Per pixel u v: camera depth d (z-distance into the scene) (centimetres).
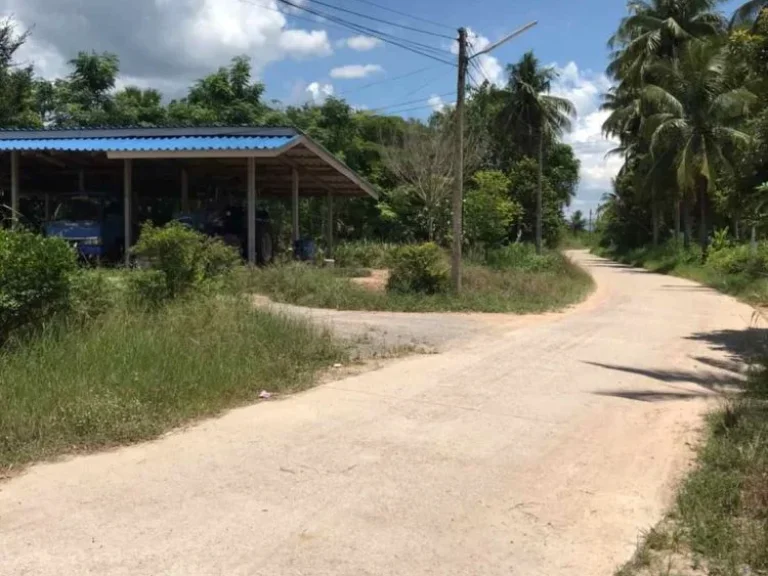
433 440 606
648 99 3609
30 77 2734
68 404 604
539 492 494
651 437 635
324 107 3978
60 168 2348
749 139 1329
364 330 1223
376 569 377
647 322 1530
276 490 481
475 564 386
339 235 3828
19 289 780
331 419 661
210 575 366
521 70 4428
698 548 404
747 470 511
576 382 862
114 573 365
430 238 3444
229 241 2092
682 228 5850
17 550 388
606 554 401
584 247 10488
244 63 3600
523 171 4256
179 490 477
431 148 3569
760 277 2416
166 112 3381
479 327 1331
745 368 987
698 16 4000
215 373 739
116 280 1002
